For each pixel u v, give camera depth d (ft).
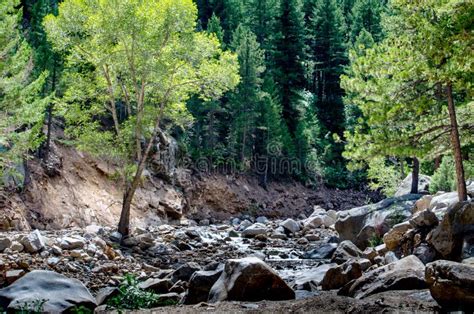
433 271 25.90
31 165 92.02
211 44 76.02
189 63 75.87
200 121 149.79
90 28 71.82
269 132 151.64
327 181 171.63
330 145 172.04
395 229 48.44
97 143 74.23
